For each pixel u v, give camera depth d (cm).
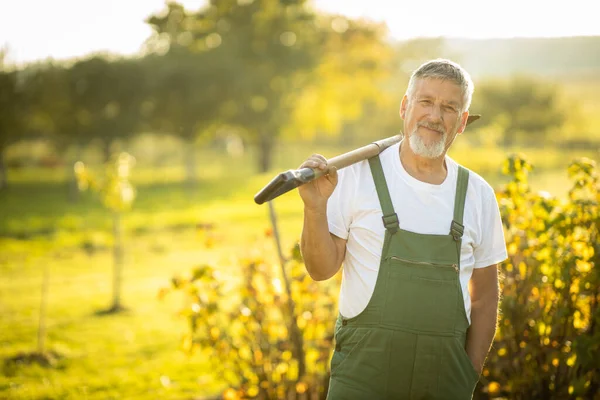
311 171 214
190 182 3606
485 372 393
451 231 231
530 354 381
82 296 1147
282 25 4075
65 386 670
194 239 1789
